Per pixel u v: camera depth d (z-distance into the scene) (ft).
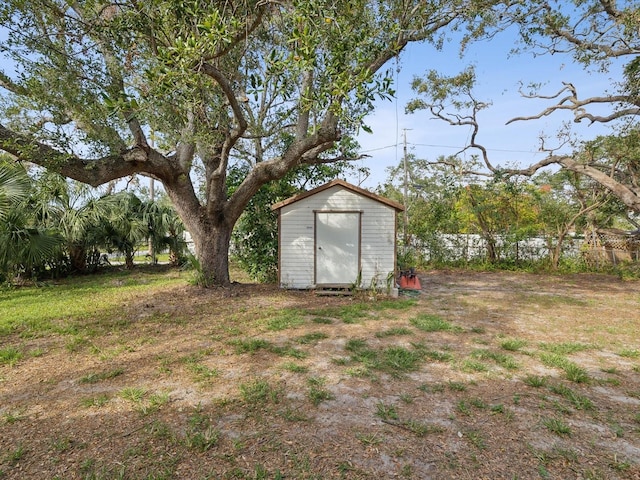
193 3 15.38
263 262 34.68
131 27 18.54
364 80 15.12
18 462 8.16
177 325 19.66
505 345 16.53
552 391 12.01
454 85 46.73
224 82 19.99
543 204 49.55
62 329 18.63
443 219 51.47
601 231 49.52
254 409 10.59
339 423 9.88
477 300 27.73
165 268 48.91
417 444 8.96
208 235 29.63
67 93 19.95
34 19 19.61
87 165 21.83
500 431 9.58
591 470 8.05
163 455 8.45
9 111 21.26
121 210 44.83
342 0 16.16
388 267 29.81
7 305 24.79
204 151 28.17
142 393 11.49
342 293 28.55
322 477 7.74
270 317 21.40
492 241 49.67
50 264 38.78
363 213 29.86
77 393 11.60
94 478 7.60
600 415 10.52
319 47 16.80
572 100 45.57
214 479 7.68
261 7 19.83
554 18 35.37
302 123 27.81
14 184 31.50
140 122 23.95
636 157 42.57
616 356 15.66
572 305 26.13
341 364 14.17
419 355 15.16
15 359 14.39
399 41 23.94
